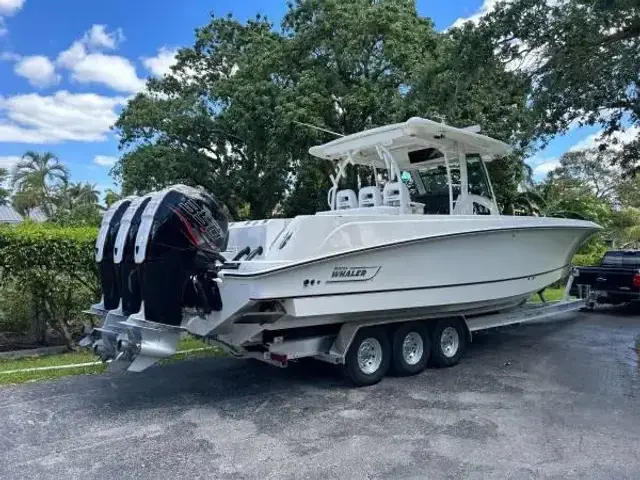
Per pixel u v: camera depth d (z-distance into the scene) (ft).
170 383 21.67
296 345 20.27
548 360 25.36
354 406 18.58
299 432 16.12
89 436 15.80
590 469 13.43
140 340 17.08
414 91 37.55
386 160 24.08
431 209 27.22
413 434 15.85
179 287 17.80
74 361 25.38
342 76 54.70
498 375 22.61
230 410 18.24
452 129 23.35
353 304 19.79
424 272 21.81
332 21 52.37
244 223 20.63
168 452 14.62
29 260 27.50
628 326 35.09
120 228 19.29
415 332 22.74
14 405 18.67
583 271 41.19
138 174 65.62
